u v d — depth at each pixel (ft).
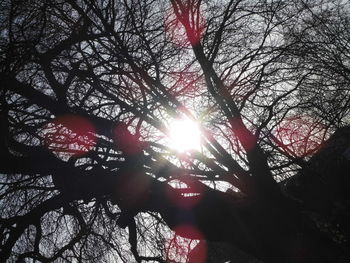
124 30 21.17
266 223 18.80
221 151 20.74
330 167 24.23
